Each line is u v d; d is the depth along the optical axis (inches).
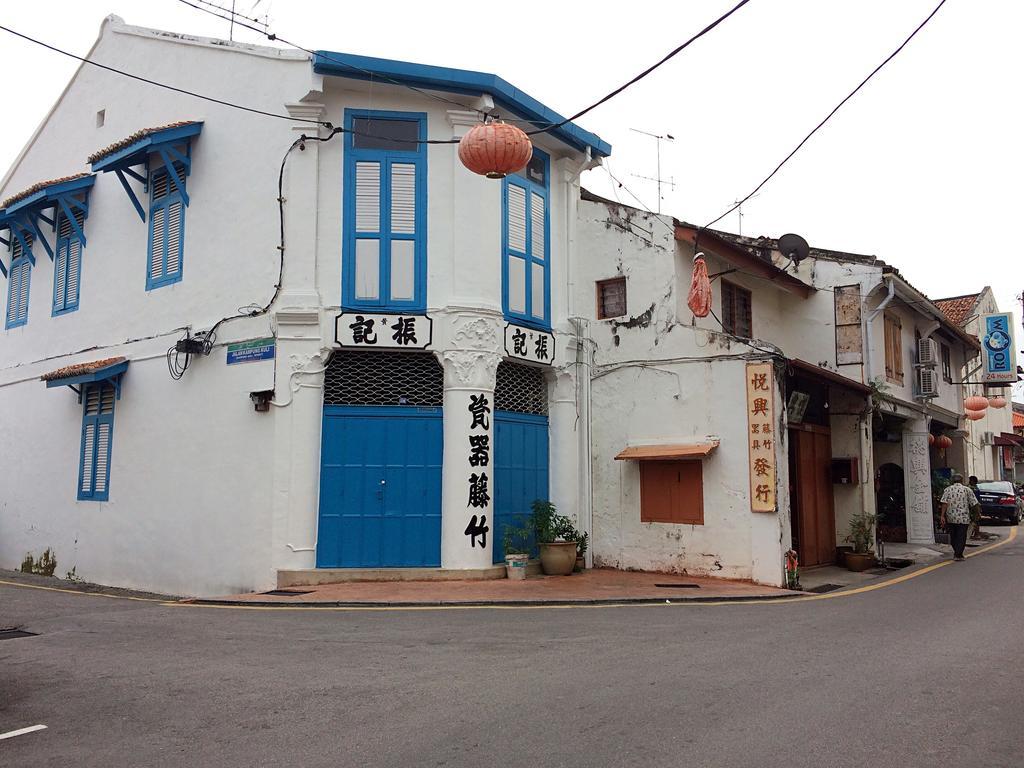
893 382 727.7
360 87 482.3
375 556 468.8
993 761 180.1
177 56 568.4
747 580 482.9
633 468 540.1
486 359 485.7
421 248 484.4
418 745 192.7
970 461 1155.3
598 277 568.4
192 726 209.9
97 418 594.6
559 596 424.5
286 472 460.8
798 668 263.9
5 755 190.9
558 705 222.7
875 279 672.4
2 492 693.9
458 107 489.7
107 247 617.0
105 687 248.2
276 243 480.7
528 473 529.0
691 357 522.3
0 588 521.0
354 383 483.5
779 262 701.9
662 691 235.9
